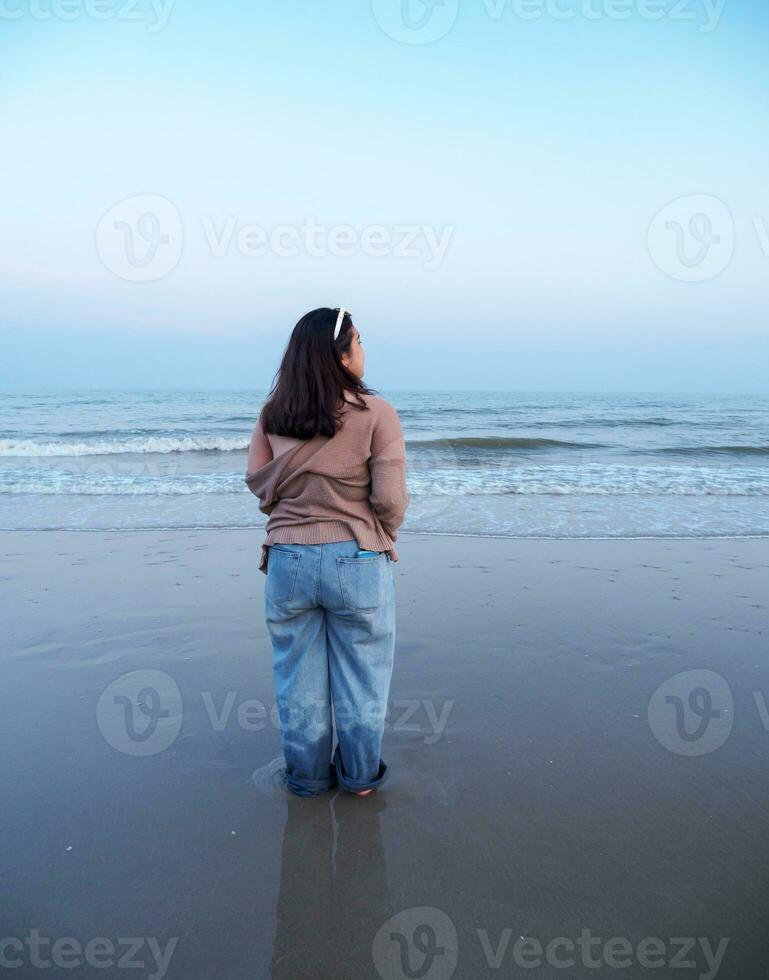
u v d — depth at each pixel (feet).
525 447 54.65
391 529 7.66
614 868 7.16
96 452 48.80
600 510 26.96
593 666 12.35
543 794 8.50
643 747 9.61
